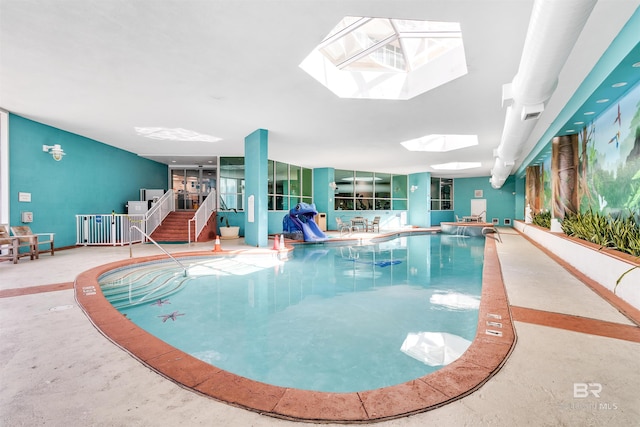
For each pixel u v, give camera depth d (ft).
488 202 70.59
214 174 53.31
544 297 13.78
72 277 17.93
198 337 12.45
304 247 38.83
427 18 12.49
